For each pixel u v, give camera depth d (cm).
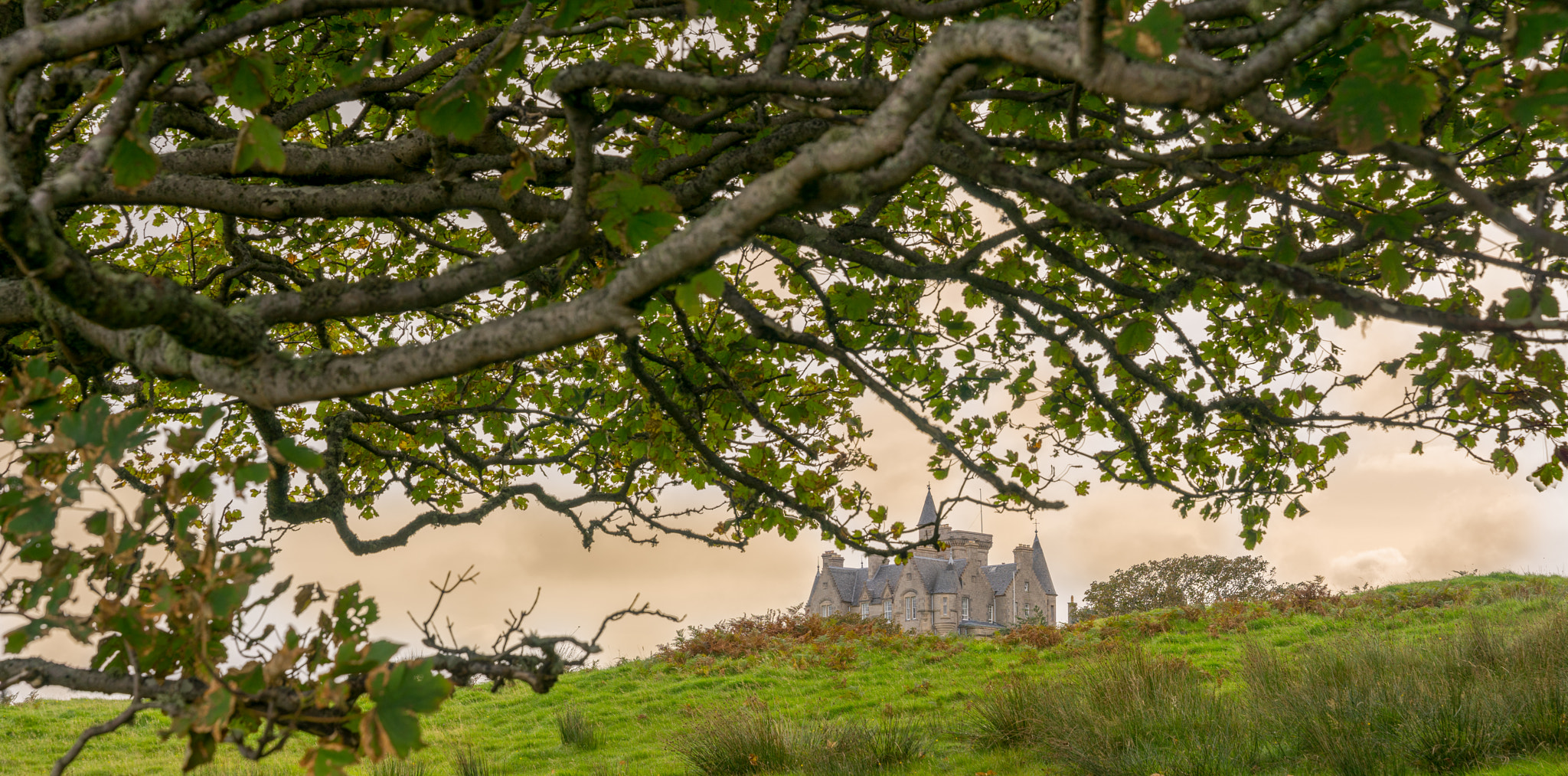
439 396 556
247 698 146
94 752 1161
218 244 579
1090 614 4100
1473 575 2009
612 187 187
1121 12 140
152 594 147
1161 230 213
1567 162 244
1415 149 160
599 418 505
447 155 252
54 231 134
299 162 274
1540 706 764
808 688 1409
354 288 200
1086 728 883
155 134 294
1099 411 510
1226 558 3931
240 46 403
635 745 1143
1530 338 193
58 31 143
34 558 149
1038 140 219
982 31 140
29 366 162
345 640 159
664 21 440
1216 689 1009
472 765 1045
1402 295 374
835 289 451
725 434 520
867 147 142
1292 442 482
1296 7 165
